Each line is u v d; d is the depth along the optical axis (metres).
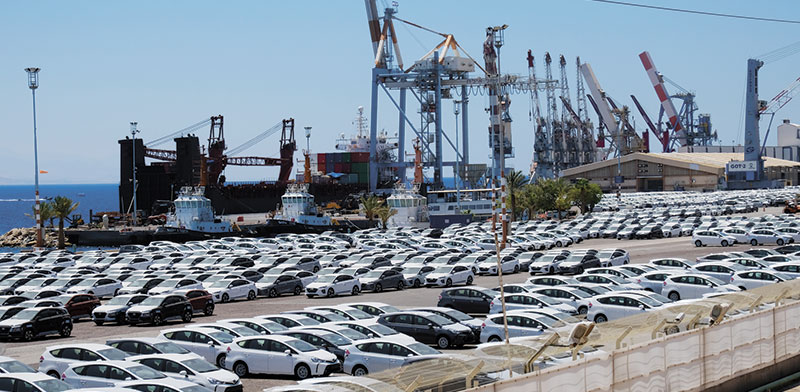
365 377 33.97
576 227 176.88
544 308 60.66
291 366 47.59
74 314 78.69
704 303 44.84
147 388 38.84
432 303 80.94
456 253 119.00
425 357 45.19
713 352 41.78
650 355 37.91
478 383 32.31
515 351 35.53
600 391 35.12
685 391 39.88
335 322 55.38
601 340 37.72
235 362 49.12
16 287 93.56
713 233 139.75
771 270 77.44
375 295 89.94
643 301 61.69
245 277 92.94
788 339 48.00
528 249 140.88
